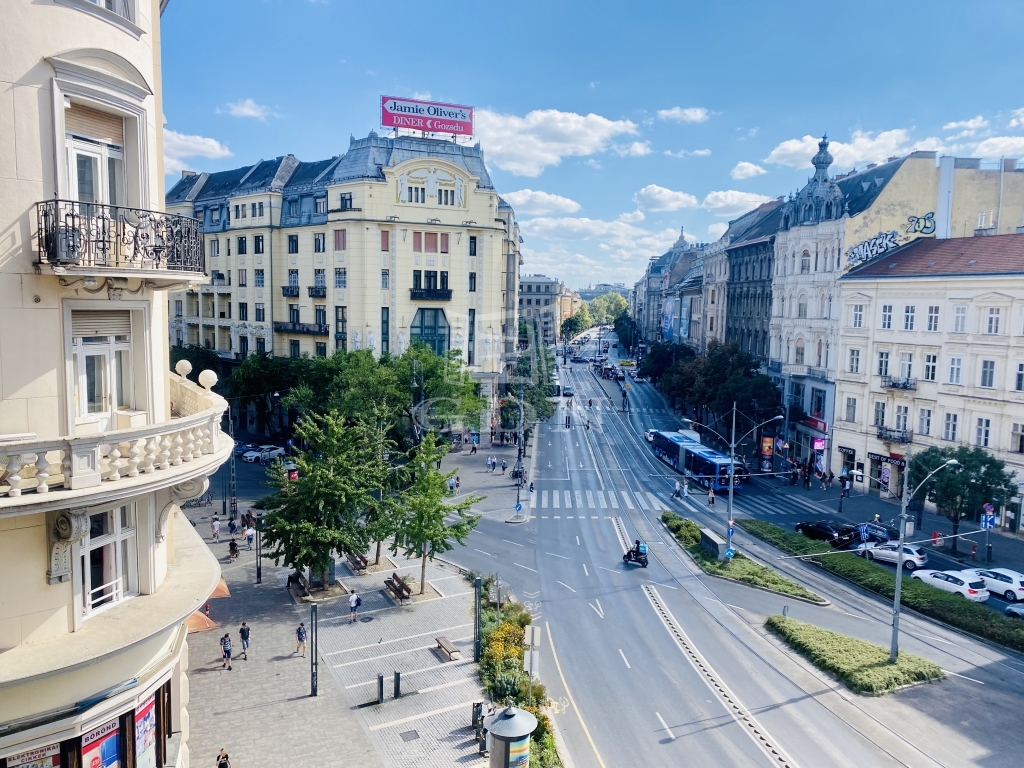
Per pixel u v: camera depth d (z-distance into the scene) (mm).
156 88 13562
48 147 10711
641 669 27266
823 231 60156
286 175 74562
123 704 11945
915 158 55750
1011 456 44375
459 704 24141
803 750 21984
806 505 51406
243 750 21219
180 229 12742
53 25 10672
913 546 39656
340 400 53469
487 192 67688
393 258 64938
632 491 55562
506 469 61250
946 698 25016
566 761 21328
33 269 10672
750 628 31094
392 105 66125
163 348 13891
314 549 31219
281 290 72375
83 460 10609
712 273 98375
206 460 12742
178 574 14031
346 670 26375
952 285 47719
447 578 35969
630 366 140375
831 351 58719
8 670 10320
